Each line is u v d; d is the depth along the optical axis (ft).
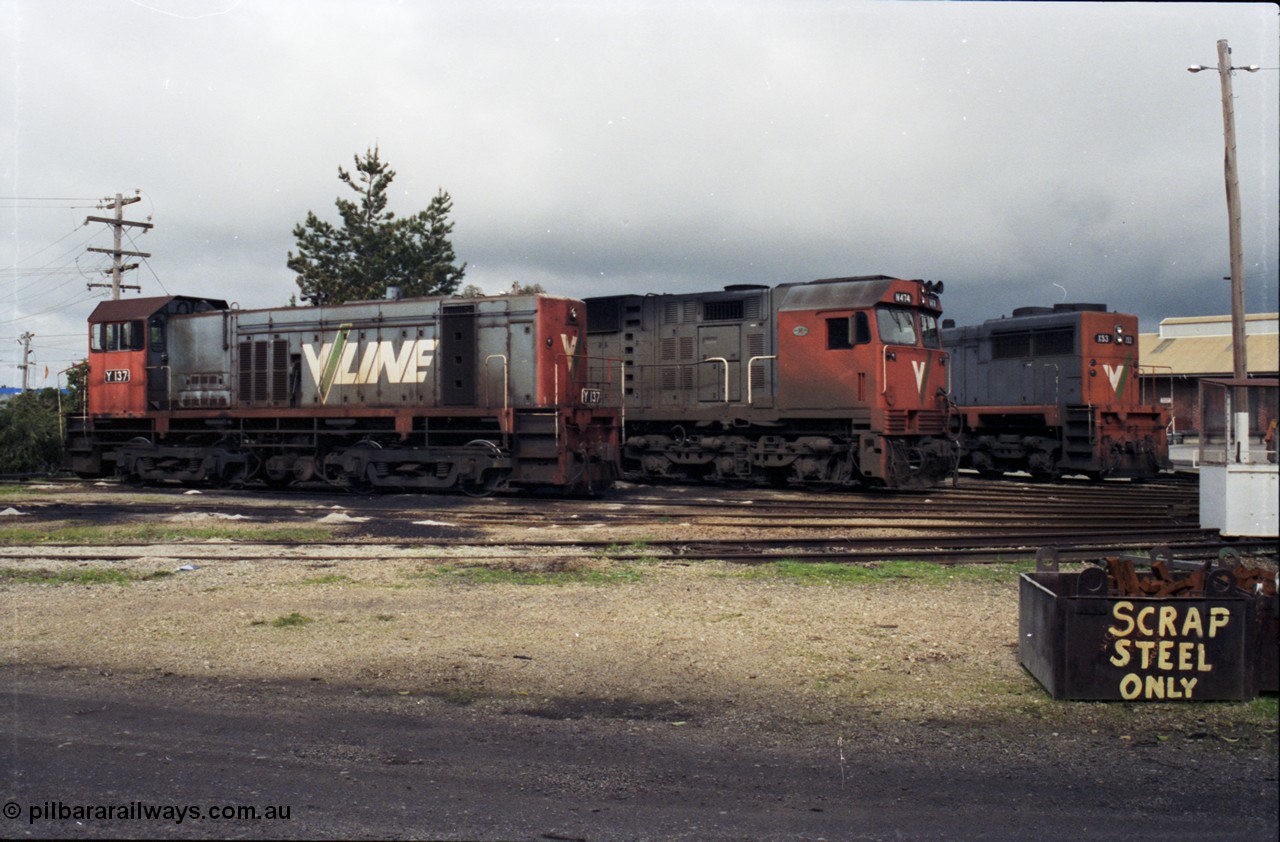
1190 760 15.62
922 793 14.48
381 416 58.85
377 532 40.55
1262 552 34.53
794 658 21.43
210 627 24.47
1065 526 41.01
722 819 13.64
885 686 19.48
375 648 22.39
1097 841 12.89
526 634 23.65
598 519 45.14
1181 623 18.20
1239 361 58.80
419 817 13.64
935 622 24.68
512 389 56.34
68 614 25.96
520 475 56.44
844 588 28.94
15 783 14.73
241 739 16.66
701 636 23.34
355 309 60.90
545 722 17.54
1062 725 17.20
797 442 60.34
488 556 34.27
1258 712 17.70
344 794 14.40
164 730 17.08
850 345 57.72
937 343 61.21
